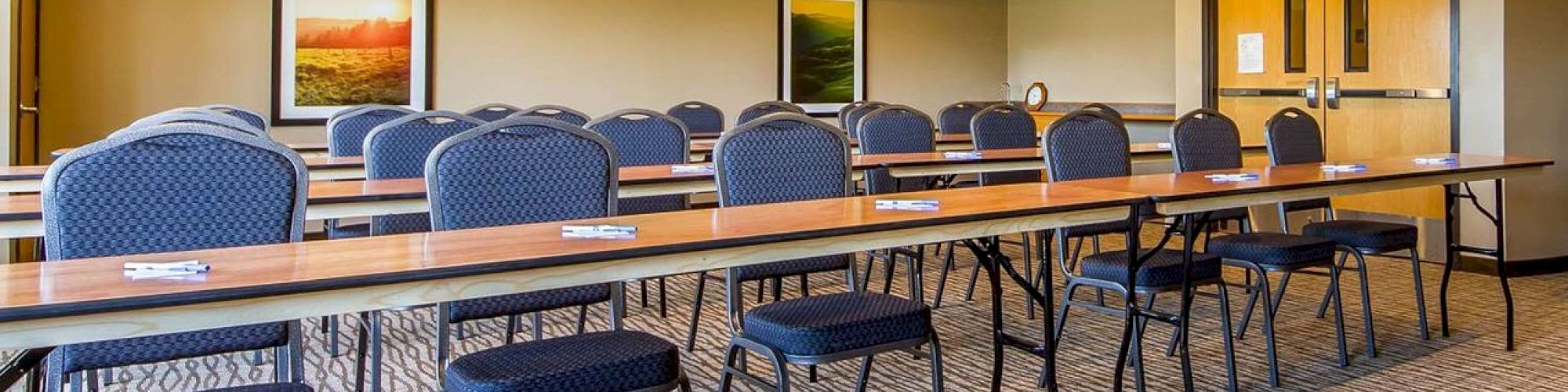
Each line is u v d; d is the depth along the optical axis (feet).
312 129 23.08
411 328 13.91
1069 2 30.81
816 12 29.45
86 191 6.72
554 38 25.52
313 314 5.38
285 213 7.34
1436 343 12.79
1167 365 11.81
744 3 28.27
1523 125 17.71
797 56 29.22
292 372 7.45
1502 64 17.43
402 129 12.38
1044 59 31.91
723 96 28.07
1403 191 19.21
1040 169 16.78
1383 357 12.16
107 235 6.78
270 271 5.47
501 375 6.43
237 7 22.31
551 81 25.53
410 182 11.38
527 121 8.46
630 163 14.23
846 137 10.46
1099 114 12.89
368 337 11.05
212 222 7.08
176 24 21.83
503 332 13.64
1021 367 11.79
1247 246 11.51
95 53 21.11
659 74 27.02
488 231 6.98
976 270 15.56
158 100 21.74
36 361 6.07
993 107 17.98
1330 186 10.57
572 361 6.70
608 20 26.20
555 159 8.55
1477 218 17.97
